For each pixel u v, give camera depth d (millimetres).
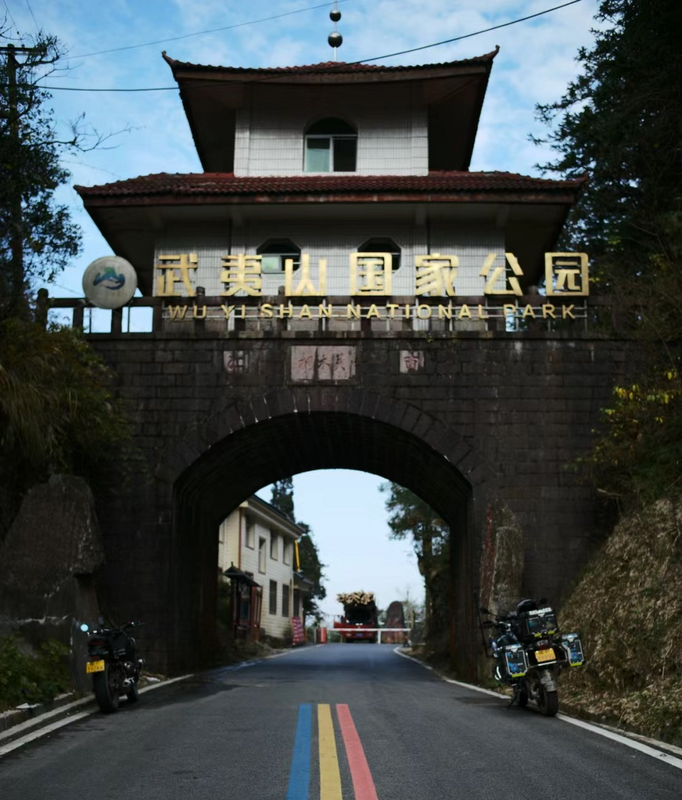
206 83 23047
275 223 21766
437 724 9625
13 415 14039
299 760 7367
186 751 7895
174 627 17750
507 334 18062
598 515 17328
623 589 13117
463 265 21344
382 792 6234
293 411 17906
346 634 59219
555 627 10883
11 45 14719
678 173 21531
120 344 18219
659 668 10453
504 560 16453
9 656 11070
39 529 13188
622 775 6852
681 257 18438
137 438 17891
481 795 6164
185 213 21188
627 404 16453
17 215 16031
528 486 17500
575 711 10773
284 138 23875
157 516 17578
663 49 20781
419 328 19359
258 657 27969
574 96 24844
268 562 43906
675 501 13648
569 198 20172
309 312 18469
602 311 18844
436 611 28328
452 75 22703
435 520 31172
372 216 21469
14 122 15359
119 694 11109
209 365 18109
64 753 7852
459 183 20625
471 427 17750
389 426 17938
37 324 16141
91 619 13039
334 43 27578
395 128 23797
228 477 21000
